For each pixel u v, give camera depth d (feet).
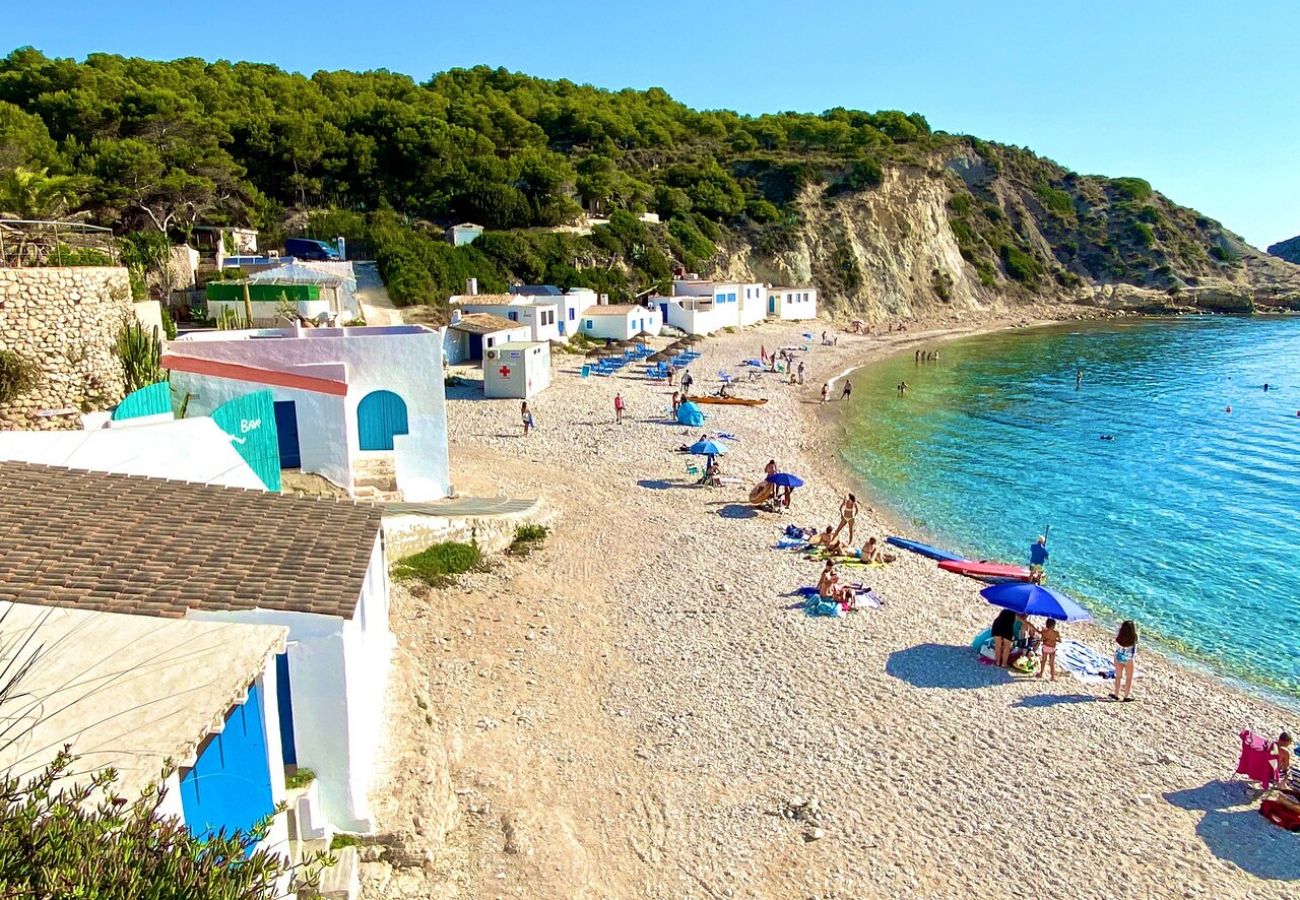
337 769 39.11
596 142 422.82
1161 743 59.98
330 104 329.52
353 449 90.02
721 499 113.80
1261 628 83.97
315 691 37.91
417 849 40.98
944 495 127.95
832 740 58.49
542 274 271.49
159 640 30.78
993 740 59.31
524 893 42.22
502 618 73.26
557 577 83.56
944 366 272.92
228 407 68.23
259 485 63.31
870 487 130.93
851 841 48.62
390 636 63.05
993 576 90.58
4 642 29.76
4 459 50.21
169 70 297.53
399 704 52.34
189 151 229.25
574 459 130.11
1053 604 68.49
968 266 456.86
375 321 202.80
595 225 311.88
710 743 57.57
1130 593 92.22
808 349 289.33
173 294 166.91
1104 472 143.13
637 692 63.67
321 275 169.37
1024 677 68.39
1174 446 163.63
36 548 37.91
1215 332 383.45
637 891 44.06
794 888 45.01
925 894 45.01
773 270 374.02
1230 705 66.90
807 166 423.64
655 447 140.26
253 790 32.24
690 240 350.64
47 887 17.22
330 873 36.01
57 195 151.43
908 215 430.20
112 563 37.45
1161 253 535.19
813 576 88.07
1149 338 359.66
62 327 72.84
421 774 45.32
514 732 56.80
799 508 112.98
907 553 98.27
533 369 174.81
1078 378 243.40
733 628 75.05
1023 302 469.98
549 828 47.32
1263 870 47.65
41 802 21.40
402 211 294.25
